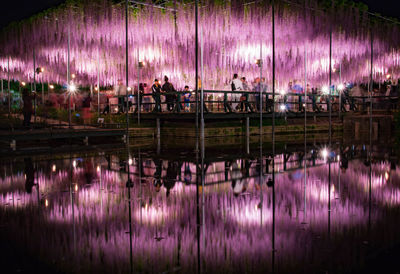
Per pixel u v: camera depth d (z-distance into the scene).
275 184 3.98
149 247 2.26
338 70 18.86
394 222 2.62
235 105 13.16
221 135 11.24
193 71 17.41
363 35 16.14
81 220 2.80
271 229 2.52
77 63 18.91
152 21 14.88
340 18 14.70
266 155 6.61
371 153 6.81
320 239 2.32
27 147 8.27
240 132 11.79
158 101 11.79
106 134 9.55
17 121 12.16
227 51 16.72
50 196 3.57
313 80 18.77
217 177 4.45
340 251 2.13
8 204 3.27
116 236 2.45
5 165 5.56
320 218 2.74
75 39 16.44
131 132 10.87
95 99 18.28
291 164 5.48
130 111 15.35
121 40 16.27
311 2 13.84
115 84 19.06
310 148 7.82
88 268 1.97
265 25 14.93
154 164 5.58
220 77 17.44
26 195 3.61
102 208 3.12
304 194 3.50
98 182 4.21
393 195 3.43
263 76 17.56
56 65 19.75
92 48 17.45
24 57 18.47
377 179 4.21
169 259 2.08
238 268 1.94
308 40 15.90
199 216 2.85
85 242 2.35
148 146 8.52
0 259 2.10
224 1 13.86
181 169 5.08
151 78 17.45
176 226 2.63
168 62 17.05
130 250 2.22
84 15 14.41
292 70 18.33
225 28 14.83
